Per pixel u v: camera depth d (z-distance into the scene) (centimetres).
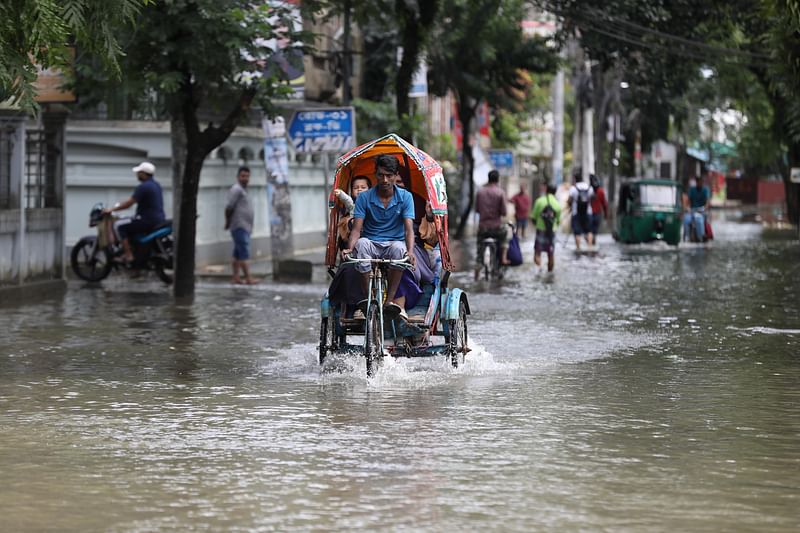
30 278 2870
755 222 9425
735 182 17562
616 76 8275
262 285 3244
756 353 1923
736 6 4950
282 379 1633
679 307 2667
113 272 3506
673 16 5056
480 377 1656
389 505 966
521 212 6131
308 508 957
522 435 1251
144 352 1914
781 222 9344
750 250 5228
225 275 3506
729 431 1280
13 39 1532
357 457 1143
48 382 1606
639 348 1978
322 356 1734
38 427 1293
